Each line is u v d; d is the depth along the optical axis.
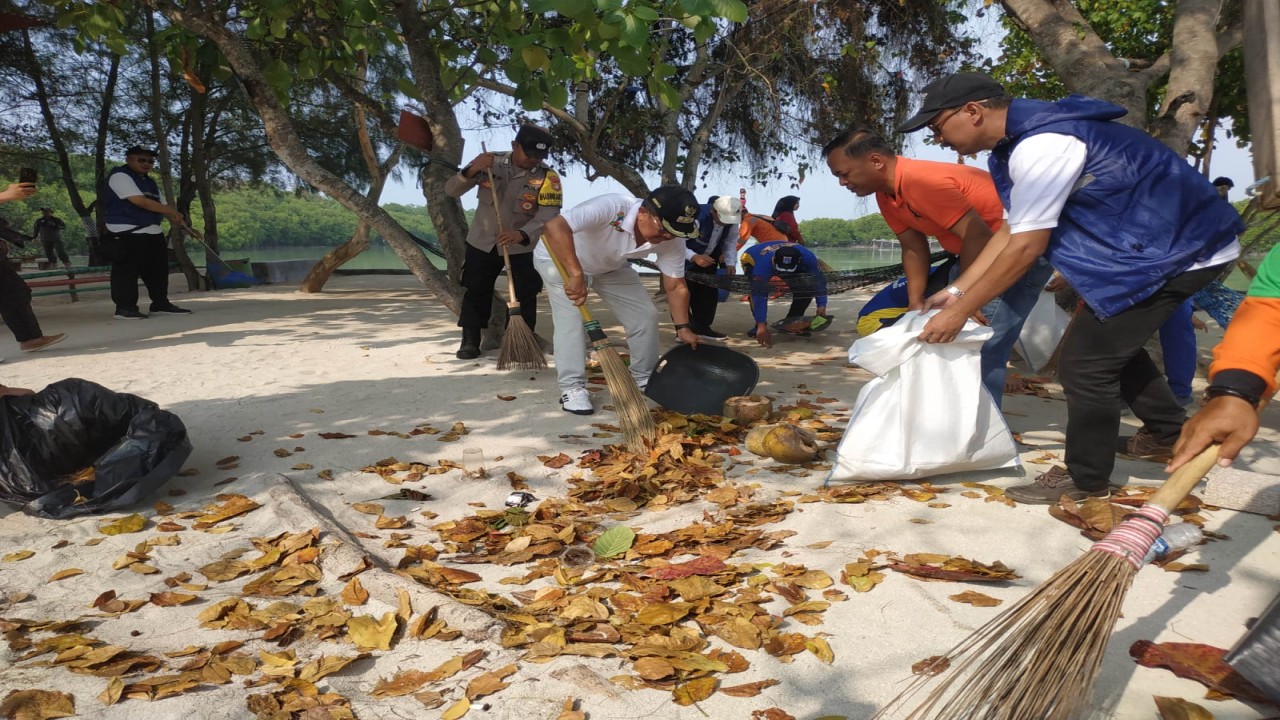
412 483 4.07
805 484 3.95
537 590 2.87
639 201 5.14
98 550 3.24
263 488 3.89
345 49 8.48
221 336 8.55
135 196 10.05
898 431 3.76
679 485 3.92
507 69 6.34
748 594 2.75
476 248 6.87
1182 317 4.61
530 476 4.14
